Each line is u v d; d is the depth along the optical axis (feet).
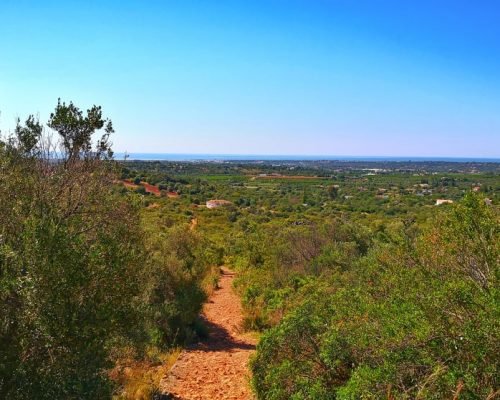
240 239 110.52
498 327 13.28
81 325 14.71
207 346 39.75
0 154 18.72
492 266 16.49
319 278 41.57
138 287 19.81
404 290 18.38
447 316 14.61
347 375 19.36
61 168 21.39
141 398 24.00
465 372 13.38
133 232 22.70
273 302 45.06
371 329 17.69
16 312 14.11
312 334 21.71
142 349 25.45
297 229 69.51
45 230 14.60
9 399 13.70
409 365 14.83
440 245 18.65
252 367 23.81
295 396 18.75
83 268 14.85
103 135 23.58
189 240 58.13
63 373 14.96
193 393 26.78
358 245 53.57
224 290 71.20
